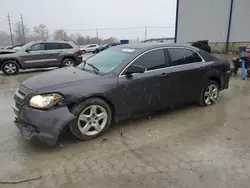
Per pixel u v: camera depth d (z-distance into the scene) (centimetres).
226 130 388
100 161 296
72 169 279
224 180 257
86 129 346
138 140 353
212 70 499
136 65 380
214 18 1980
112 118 380
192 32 2159
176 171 274
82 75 370
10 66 1050
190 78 459
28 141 349
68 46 1192
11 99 602
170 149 325
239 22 1823
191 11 2125
